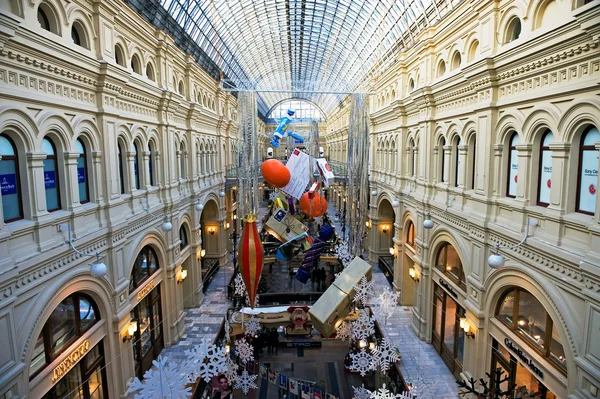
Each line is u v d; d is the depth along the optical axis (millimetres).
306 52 43000
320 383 13016
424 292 16172
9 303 6941
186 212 18641
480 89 11414
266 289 21188
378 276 23453
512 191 10523
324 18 32062
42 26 8469
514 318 10141
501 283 10461
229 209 30109
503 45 10352
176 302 16422
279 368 14297
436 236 15156
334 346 16031
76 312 9562
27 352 7430
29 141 7809
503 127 10523
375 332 13727
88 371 10102
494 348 11055
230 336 14180
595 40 6812
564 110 8062
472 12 11766
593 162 7648
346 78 40531
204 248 26453
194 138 20000
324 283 22406
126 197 12156
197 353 7469
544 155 9164
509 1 9945
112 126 11234
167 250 15797
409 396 9328
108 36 10875
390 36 23312
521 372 9883
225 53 29844
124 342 11602
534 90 9086
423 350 15359
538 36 8266
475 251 11859
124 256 11922
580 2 7754
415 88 17938
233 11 26750
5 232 7023
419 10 18156
